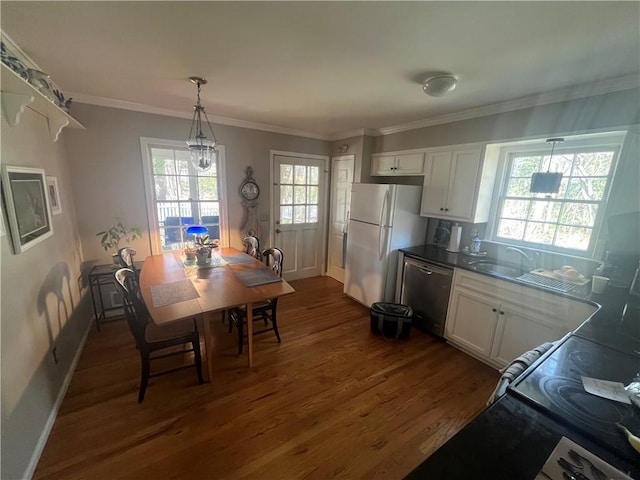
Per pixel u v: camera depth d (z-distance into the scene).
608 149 2.17
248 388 2.12
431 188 3.18
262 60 1.81
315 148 4.33
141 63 1.88
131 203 3.11
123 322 3.01
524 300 2.16
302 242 4.56
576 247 2.38
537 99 2.30
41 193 1.88
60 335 2.06
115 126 2.89
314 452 1.63
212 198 3.66
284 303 3.69
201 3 1.23
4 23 1.40
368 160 3.96
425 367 2.43
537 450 0.78
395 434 1.77
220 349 2.61
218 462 1.55
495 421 0.88
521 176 2.71
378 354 2.60
